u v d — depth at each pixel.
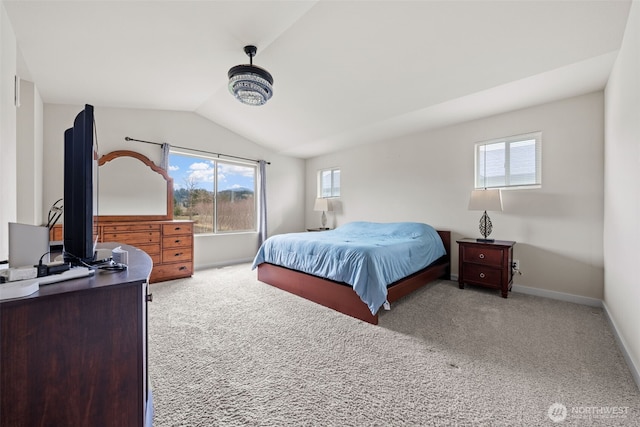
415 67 2.67
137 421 0.93
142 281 0.94
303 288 3.06
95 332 0.87
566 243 2.98
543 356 1.86
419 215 4.25
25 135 2.82
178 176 4.48
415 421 1.29
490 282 3.17
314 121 4.12
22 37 2.05
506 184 3.46
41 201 3.23
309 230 5.64
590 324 2.36
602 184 2.78
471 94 2.96
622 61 2.02
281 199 5.78
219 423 1.28
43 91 3.06
